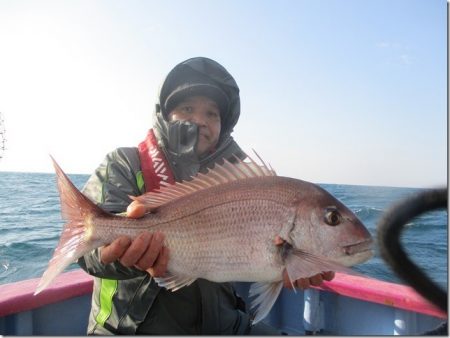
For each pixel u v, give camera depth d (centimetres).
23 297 76
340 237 55
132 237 55
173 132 69
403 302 79
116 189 64
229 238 55
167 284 54
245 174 60
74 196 57
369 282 90
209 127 78
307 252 54
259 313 55
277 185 57
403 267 34
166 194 59
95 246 56
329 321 95
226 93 82
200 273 55
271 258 54
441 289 34
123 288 61
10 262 268
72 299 87
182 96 76
